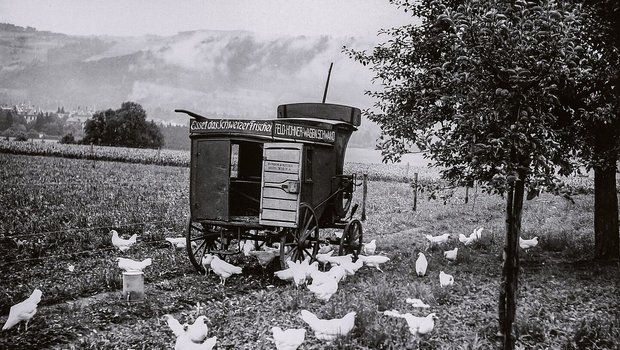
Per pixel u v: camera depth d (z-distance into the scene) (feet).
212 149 37.42
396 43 43.62
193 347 21.01
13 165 118.21
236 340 25.11
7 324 24.53
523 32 19.85
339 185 43.57
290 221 35.73
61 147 215.51
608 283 35.73
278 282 37.32
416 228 68.54
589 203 92.48
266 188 36.45
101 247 46.24
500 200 101.81
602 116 33.17
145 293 33.19
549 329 26.27
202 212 37.93
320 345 24.52
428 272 40.42
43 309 29.27
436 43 35.01
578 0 30.96
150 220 58.03
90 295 32.73
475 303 31.22
